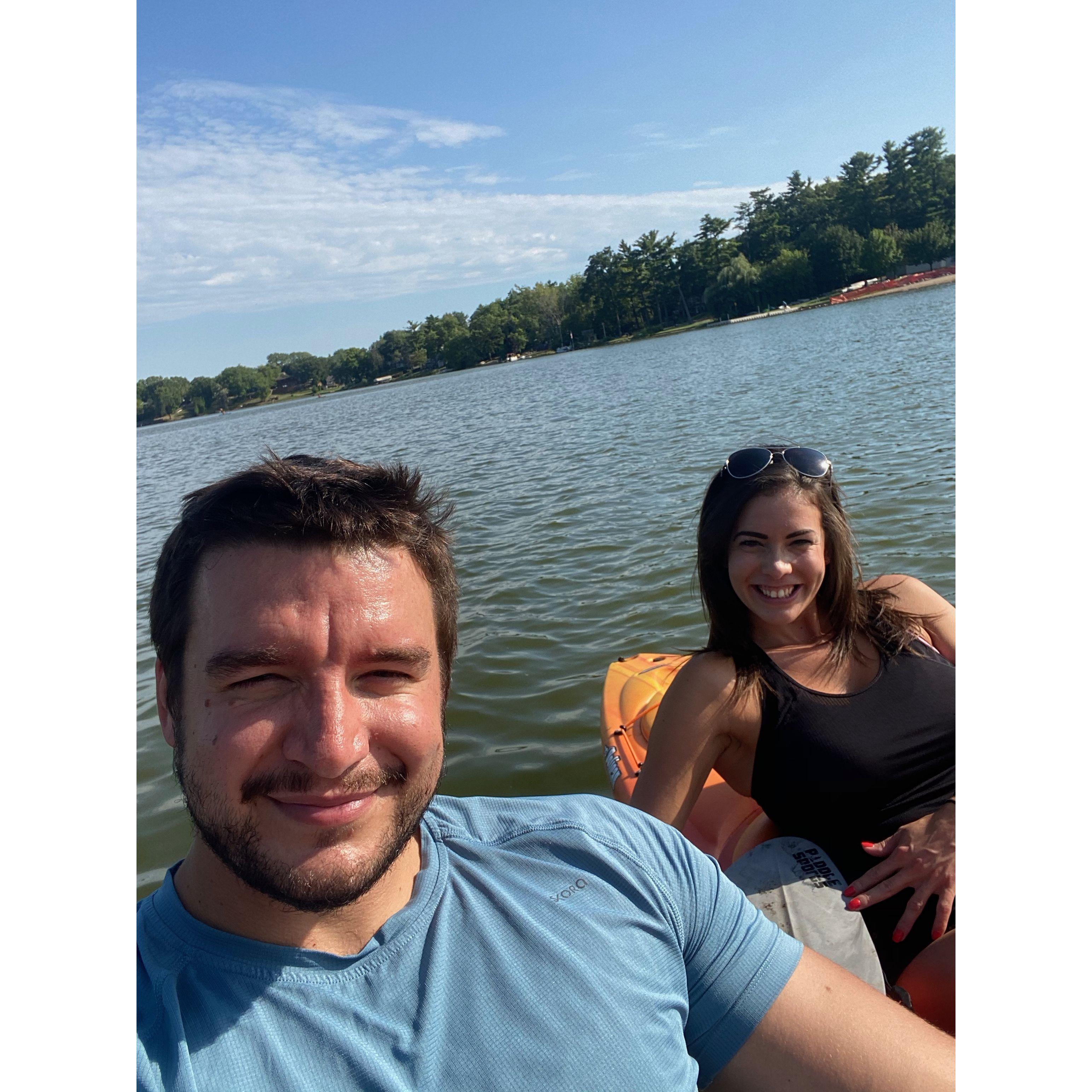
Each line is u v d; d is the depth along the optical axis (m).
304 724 1.06
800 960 1.39
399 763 1.12
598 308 90.00
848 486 8.19
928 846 2.06
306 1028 1.06
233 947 1.10
